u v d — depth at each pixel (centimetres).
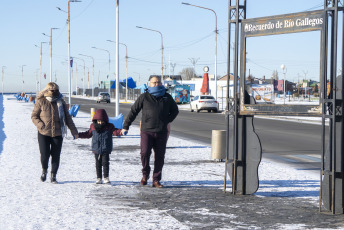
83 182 903
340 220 632
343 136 680
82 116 3631
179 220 618
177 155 1357
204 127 2612
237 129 809
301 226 596
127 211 666
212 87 10194
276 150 1545
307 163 1244
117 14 2506
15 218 617
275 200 758
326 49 684
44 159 884
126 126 876
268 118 3656
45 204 704
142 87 6456
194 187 866
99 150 876
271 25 750
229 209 688
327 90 703
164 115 858
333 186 673
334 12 672
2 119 3153
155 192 812
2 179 919
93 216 633
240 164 807
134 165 1141
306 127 2622
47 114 874
